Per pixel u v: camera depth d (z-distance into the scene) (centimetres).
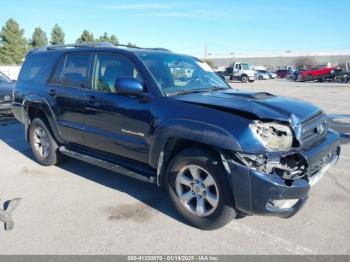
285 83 3259
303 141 334
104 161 454
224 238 346
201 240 343
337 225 369
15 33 5469
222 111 335
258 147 308
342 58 8112
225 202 335
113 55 442
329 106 1345
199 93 400
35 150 582
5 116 988
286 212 322
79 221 383
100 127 445
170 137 358
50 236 352
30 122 584
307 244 334
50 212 405
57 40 6956
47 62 550
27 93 565
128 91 382
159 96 382
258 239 343
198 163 345
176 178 370
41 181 505
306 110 363
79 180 507
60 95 501
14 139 780
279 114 325
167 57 452
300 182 316
